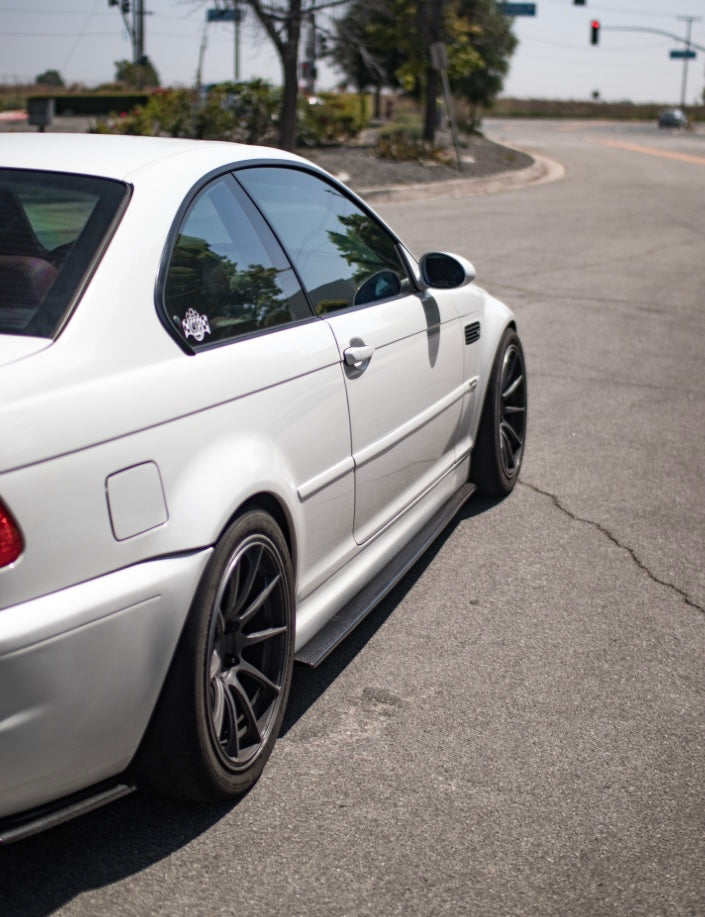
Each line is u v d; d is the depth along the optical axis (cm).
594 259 1302
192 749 248
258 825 263
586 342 855
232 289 284
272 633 282
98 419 222
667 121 7700
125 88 5347
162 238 262
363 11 2436
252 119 2380
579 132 6638
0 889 238
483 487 496
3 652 202
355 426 329
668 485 534
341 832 262
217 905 235
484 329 469
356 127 2802
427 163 2509
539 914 235
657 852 258
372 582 362
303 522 299
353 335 332
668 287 1123
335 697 327
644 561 439
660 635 375
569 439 605
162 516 234
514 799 277
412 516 400
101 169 275
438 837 261
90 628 215
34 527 206
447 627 377
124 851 253
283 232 322
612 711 323
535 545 453
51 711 213
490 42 3925
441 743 303
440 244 1380
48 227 254
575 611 392
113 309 240
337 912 234
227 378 264
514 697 329
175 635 236
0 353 220
